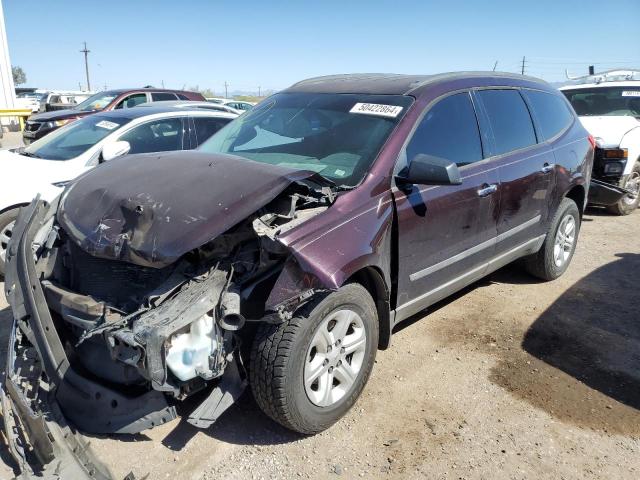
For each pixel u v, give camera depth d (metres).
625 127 7.80
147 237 2.66
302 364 2.77
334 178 3.25
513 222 4.33
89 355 2.92
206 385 2.78
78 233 2.93
